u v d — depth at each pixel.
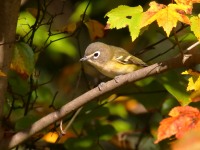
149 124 11.93
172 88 8.64
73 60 15.08
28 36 9.80
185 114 6.75
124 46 13.92
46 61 14.82
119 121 12.30
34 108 10.07
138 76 7.94
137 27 7.37
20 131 8.64
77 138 10.35
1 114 8.77
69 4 14.98
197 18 7.33
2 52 8.30
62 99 11.80
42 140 10.99
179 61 7.64
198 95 7.57
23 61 8.73
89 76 14.36
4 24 8.18
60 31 10.68
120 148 12.26
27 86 10.47
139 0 13.04
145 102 10.79
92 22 10.21
